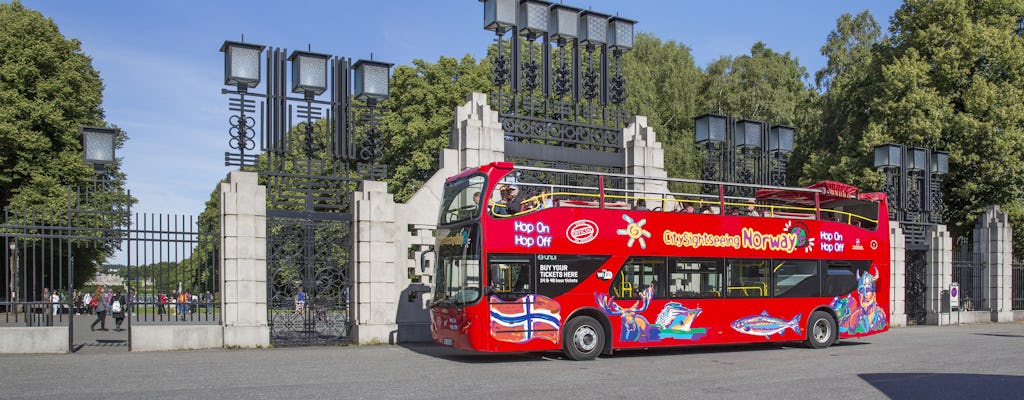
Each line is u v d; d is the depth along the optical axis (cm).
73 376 1321
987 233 3212
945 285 3019
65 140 3797
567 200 1756
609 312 1719
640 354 1847
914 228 3016
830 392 1183
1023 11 3934
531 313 1631
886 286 2145
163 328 1777
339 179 1983
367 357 1672
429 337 2033
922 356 1745
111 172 3900
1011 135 3559
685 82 5384
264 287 1861
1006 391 1203
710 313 1841
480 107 2089
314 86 1950
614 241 1748
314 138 2014
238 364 1511
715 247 1873
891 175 3041
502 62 2138
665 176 2291
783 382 1295
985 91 3597
